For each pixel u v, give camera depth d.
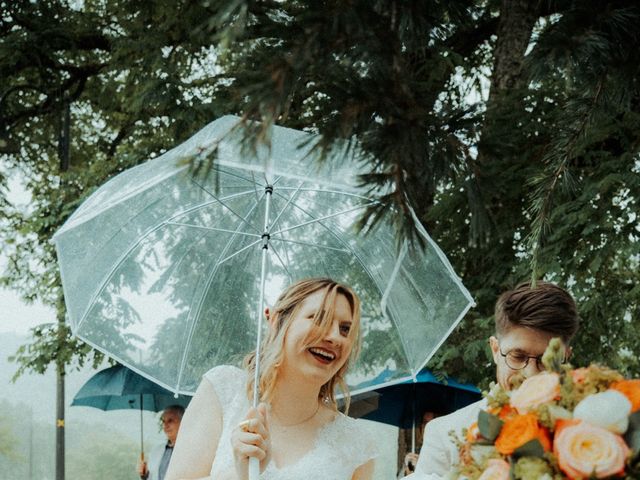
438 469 2.83
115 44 9.13
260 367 2.69
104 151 12.46
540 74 1.80
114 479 31.28
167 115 8.72
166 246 3.20
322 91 1.62
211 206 3.16
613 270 6.43
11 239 10.99
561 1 1.99
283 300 2.67
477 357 6.95
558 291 2.64
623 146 6.02
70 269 3.12
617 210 5.89
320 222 3.16
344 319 2.60
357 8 1.52
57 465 11.90
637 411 1.47
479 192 1.80
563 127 2.44
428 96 1.76
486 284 6.79
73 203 9.35
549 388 1.54
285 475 2.65
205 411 2.77
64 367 9.13
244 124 1.45
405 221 1.76
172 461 2.72
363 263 3.18
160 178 2.70
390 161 1.68
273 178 3.08
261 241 3.05
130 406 8.36
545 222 2.62
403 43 1.75
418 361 3.24
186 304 3.24
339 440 2.80
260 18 1.56
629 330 6.41
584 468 1.41
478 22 1.96
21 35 10.40
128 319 3.20
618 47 1.77
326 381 2.73
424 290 3.16
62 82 11.16
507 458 1.54
